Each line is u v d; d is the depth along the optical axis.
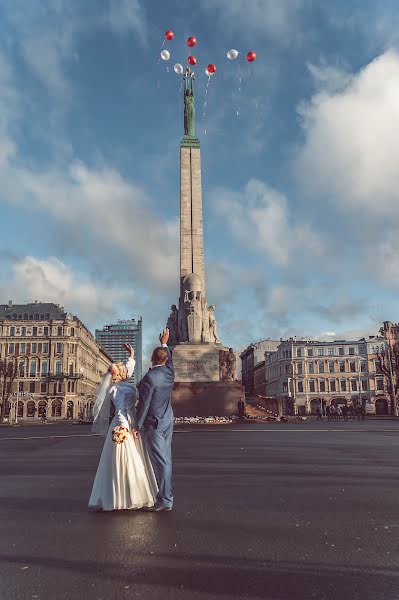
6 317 111.06
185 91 52.75
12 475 11.74
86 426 49.00
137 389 8.09
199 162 50.72
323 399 113.06
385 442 20.88
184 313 46.81
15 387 107.00
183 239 48.88
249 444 19.89
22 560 5.44
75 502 8.50
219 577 4.91
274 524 6.90
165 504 7.75
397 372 98.69
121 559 5.45
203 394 43.59
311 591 4.56
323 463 13.70
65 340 108.75
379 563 5.29
